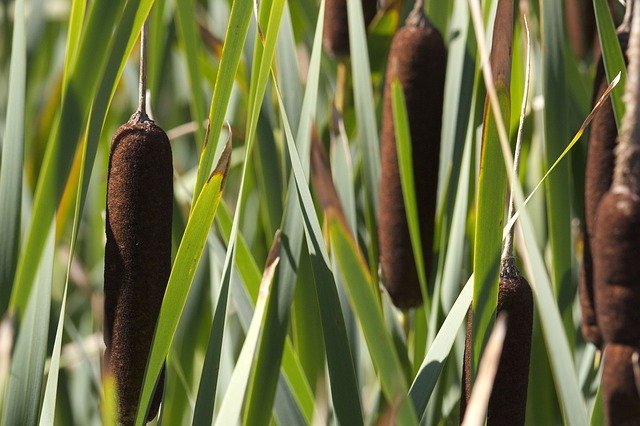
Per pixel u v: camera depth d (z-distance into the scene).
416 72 1.46
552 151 1.45
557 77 1.45
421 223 1.47
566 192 1.46
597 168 1.41
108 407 1.34
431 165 1.46
